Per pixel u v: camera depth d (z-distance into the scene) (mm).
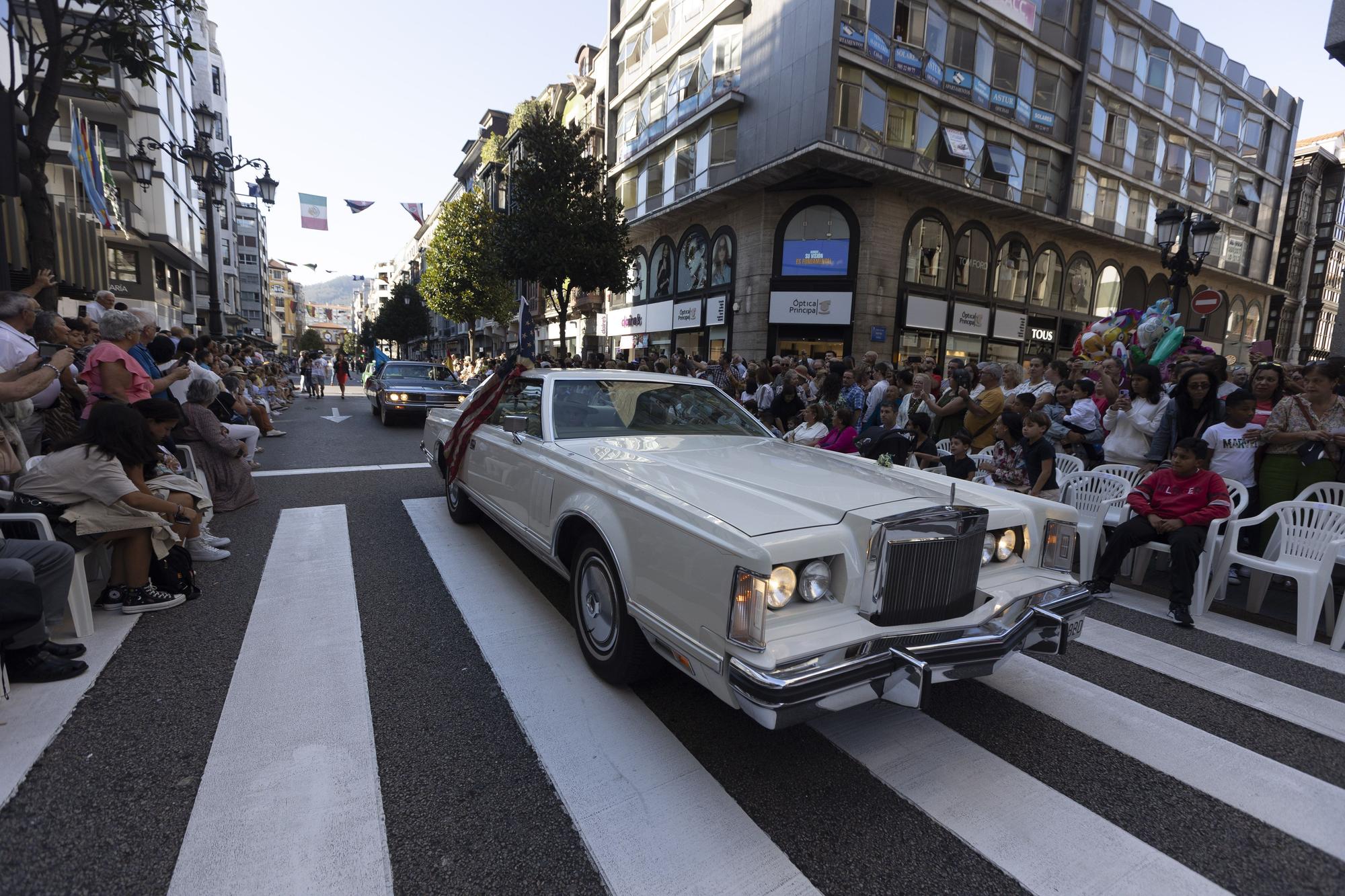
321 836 2039
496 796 2266
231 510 6023
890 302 18641
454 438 5344
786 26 17250
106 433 3439
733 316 20375
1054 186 22391
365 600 4000
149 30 7152
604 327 30328
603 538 2904
